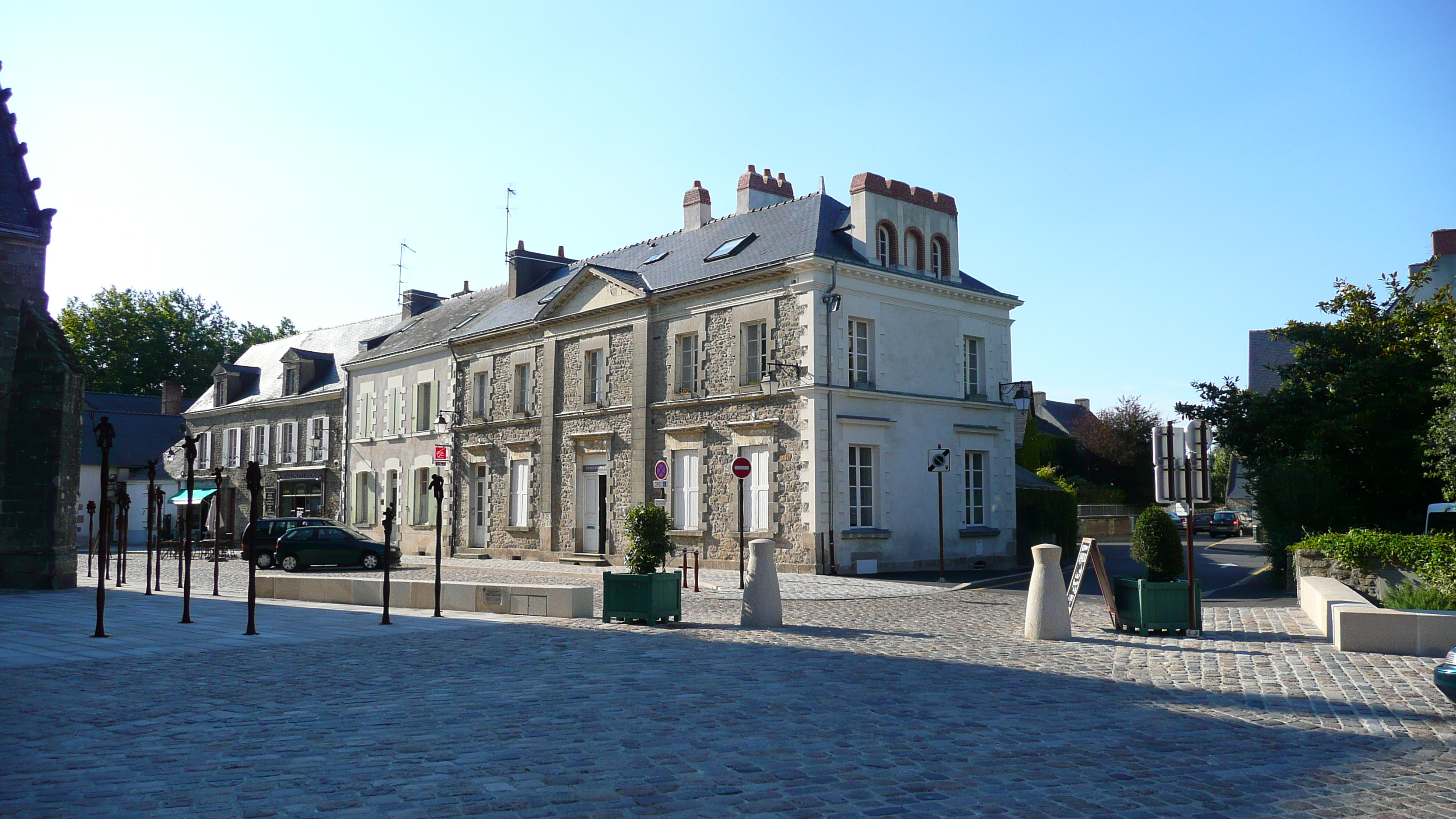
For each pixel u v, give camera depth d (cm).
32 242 1991
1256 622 1350
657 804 503
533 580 2230
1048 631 1185
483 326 3291
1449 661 697
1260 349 4981
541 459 2981
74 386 2014
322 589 1736
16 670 959
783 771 570
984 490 2667
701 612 1540
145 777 552
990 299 2694
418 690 839
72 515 2002
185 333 6656
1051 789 541
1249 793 539
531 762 588
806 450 2258
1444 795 537
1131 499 5106
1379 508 2245
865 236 2394
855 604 1678
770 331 2366
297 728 685
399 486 3644
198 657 1045
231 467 4600
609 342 2786
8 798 511
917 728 690
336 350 4400
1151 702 796
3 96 2100
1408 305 2414
